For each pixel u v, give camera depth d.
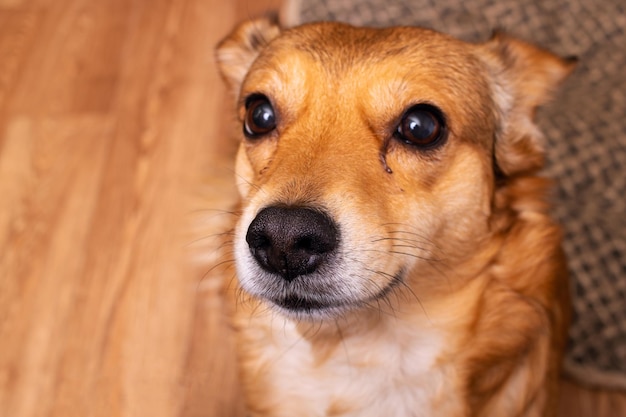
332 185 0.39
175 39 0.74
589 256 0.59
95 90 0.71
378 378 0.46
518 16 0.67
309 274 0.39
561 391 0.57
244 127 0.45
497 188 0.46
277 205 0.38
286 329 0.46
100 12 0.76
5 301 0.61
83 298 0.61
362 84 0.42
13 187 0.66
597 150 0.61
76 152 0.68
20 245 0.63
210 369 0.59
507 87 0.47
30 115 0.70
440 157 0.42
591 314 0.58
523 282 0.46
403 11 0.68
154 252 0.63
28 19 0.76
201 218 0.55
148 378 0.58
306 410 0.47
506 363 0.47
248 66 0.50
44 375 0.59
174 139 0.68
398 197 0.41
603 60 0.65
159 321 0.60
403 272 0.42
